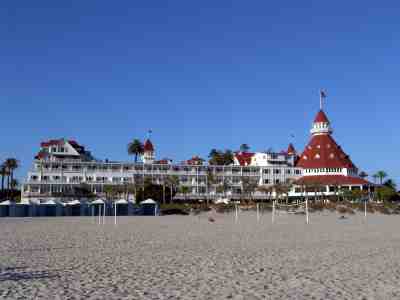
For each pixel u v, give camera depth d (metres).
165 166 142.62
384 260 24.17
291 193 143.38
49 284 17.14
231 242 34.41
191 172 144.38
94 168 137.00
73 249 29.56
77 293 15.55
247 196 143.00
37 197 130.00
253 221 70.81
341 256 25.83
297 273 19.98
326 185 135.88
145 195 121.31
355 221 69.44
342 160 150.00
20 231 47.31
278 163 154.88
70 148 144.25
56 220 74.12
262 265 22.34
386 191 127.81
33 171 132.25
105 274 19.56
